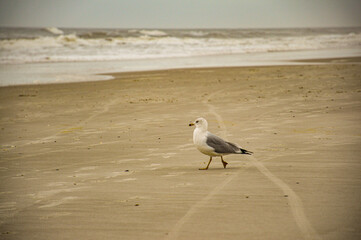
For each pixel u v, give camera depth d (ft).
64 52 165.89
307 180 25.09
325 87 69.72
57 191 24.86
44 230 18.90
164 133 42.11
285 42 246.27
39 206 22.22
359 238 16.84
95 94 72.95
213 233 17.65
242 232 17.65
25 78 98.89
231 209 20.44
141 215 20.11
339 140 35.83
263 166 28.99
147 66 126.52
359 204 20.58
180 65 128.36
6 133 45.03
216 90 72.08
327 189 23.20
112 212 20.71
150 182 25.94
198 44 217.56
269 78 86.63
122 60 150.51
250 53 186.19
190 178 26.61
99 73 108.47
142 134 41.93
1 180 27.94
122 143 38.47
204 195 22.85
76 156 34.35
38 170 30.42
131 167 30.25
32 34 244.63
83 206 21.84
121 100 65.36
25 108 61.05
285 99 59.52
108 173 28.76
